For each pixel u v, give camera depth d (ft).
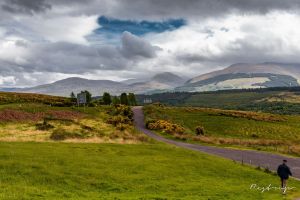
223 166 164.14
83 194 96.78
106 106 514.27
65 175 114.52
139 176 126.21
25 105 377.50
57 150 158.51
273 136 403.54
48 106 409.49
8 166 117.39
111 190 106.32
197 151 223.10
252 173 156.04
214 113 559.38
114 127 315.37
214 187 120.16
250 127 447.01
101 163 139.85
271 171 165.48
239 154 225.35
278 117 578.25
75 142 202.69
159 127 368.27
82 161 138.62
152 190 110.01
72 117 347.15
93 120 352.08
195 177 135.33
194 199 97.76
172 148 206.80
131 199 90.79
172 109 606.14
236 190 118.52
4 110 309.22
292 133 433.48
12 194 85.15
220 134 391.65
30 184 101.55
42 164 124.98
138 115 508.94
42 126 261.44
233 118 514.27
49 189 98.48
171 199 94.79
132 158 158.61
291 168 183.93
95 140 219.20
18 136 213.87
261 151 249.14
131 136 260.21
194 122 458.91
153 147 202.28
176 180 126.62
